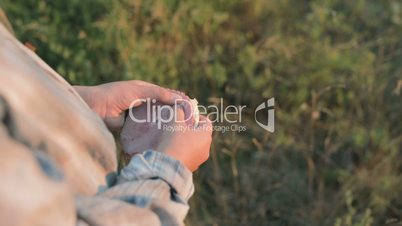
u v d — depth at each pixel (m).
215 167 3.11
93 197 1.04
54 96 1.04
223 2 3.88
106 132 1.17
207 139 1.33
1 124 0.90
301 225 3.10
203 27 3.67
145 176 1.16
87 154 1.09
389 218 3.10
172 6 3.66
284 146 3.33
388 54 3.83
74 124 1.06
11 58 1.00
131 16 3.59
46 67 1.16
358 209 3.12
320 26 3.79
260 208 3.12
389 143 3.30
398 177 3.21
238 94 3.49
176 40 3.59
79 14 3.55
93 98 1.48
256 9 3.90
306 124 3.40
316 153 3.36
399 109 3.51
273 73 3.60
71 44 3.45
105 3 3.54
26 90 0.97
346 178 3.23
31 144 0.95
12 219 0.82
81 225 0.99
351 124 3.41
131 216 1.03
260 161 3.27
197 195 3.14
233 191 3.18
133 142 1.45
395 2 4.01
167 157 1.18
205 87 3.54
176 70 3.48
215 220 3.07
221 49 3.65
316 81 3.54
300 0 4.11
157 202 1.10
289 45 3.68
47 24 3.49
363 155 3.36
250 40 3.86
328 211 3.12
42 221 0.84
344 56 3.59
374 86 3.53
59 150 1.00
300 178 3.25
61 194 0.87
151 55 3.49
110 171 1.14
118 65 3.42
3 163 0.83
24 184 0.83
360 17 4.03
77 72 3.36
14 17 3.48
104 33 3.45
